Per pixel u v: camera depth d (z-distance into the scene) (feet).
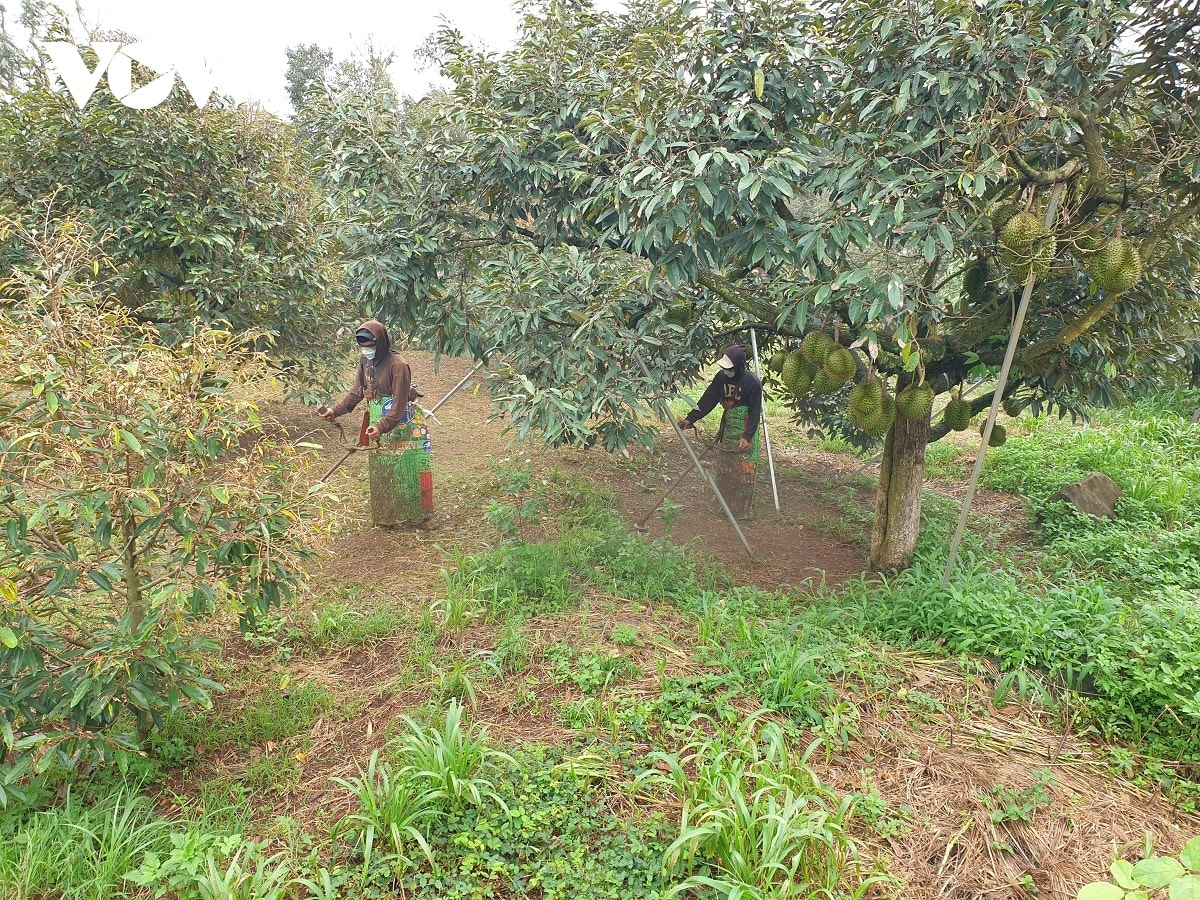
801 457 28.94
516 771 10.56
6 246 19.88
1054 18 12.94
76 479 9.61
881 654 13.82
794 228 13.47
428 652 13.69
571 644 14.10
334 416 19.34
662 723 11.69
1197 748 11.59
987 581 15.88
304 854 9.42
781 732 11.07
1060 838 10.12
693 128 12.85
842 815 9.54
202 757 11.41
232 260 22.35
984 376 16.74
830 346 14.52
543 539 19.33
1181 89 13.99
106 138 20.56
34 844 8.95
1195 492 22.09
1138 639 13.14
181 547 11.34
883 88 13.11
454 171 16.43
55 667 10.22
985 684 13.21
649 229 12.39
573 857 9.22
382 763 10.80
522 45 15.53
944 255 14.02
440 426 28.84
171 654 10.34
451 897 8.70
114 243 21.06
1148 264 15.01
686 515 22.18
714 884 8.41
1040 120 12.89
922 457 17.44
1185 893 5.58
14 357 8.93
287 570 10.98
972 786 10.84
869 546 20.27
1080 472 23.62
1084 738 12.08
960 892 9.25
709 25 13.08
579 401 14.69
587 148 13.58
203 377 10.34
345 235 17.07
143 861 9.06
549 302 15.21
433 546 18.80
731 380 20.99
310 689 12.81
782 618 15.38
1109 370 14.99
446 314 17.58
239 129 22.84
